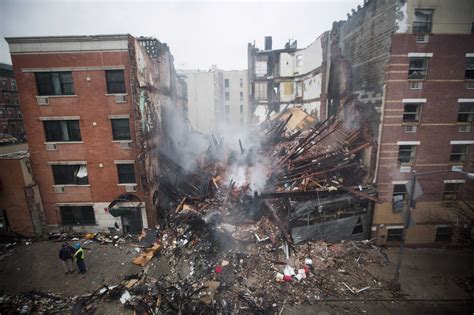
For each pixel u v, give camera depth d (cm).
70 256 1322
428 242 1755
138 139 1564
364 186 1691
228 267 1295
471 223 1691
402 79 1513
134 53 1473
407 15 1434
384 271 1405
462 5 1429
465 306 1184
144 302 1093
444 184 1675
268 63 3872
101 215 1716
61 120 1573
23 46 1452
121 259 1443
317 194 1603
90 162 1633
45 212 1709
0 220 1664
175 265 1361
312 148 2064
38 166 1638
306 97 3266
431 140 1606
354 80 1922
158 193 1898
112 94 1521
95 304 1109
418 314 1127
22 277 1310
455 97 1546
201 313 1035
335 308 1119
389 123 1580
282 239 1480
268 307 1092
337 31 2231
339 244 1608
